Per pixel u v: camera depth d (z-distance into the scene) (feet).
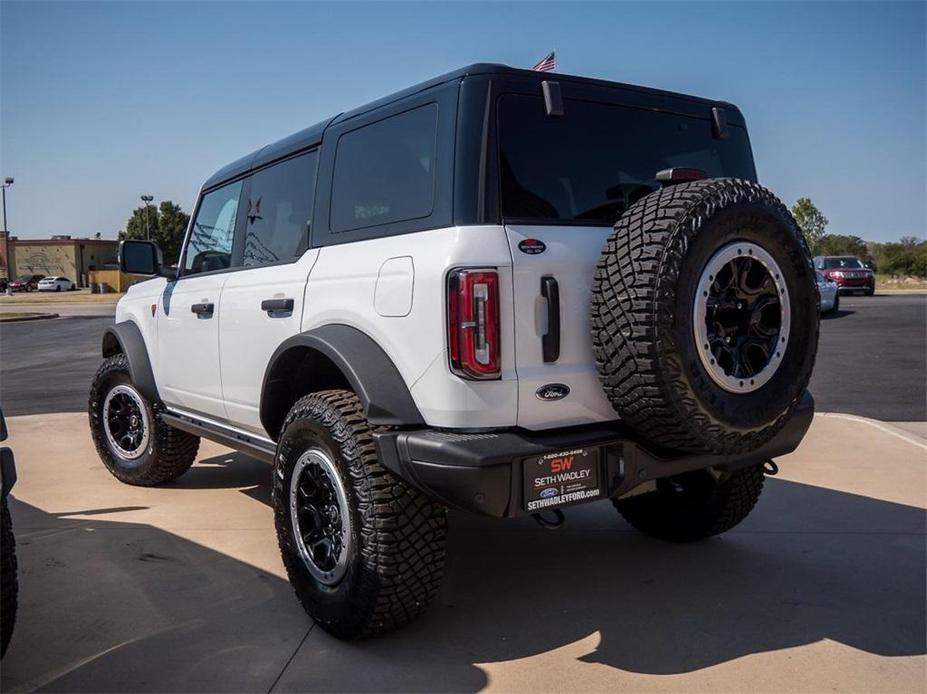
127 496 18.08
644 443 10.38
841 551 14.15
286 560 11.64
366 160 11.63
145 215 219.82
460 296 9.53
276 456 11.83
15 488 18.76
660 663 10.28
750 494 13.70
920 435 23.52
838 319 63.46
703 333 9.38
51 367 46.47
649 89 12.13
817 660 10.31
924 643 10.77
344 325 11.24
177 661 10.41
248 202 14.69
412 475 9.83
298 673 10.09
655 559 13.94
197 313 15.14
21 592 12.66
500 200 10.05
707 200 9.45
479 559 14.05
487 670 10.13
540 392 9.86
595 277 9.84
